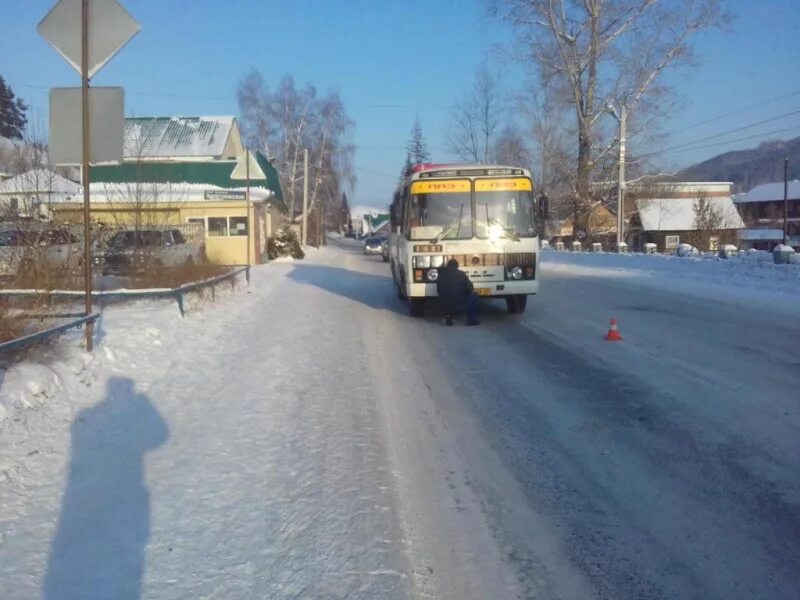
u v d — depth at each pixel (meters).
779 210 77.38
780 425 6.59
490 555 4.32
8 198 15.90
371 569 4.14
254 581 4.01
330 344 11.69
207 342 11.52
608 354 10.16
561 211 45.47
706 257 24.16
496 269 14.02
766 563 4.14
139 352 9.66
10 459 5.57
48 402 6.86
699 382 8.27
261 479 5.52
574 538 4.51
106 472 5.61
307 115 62.69
